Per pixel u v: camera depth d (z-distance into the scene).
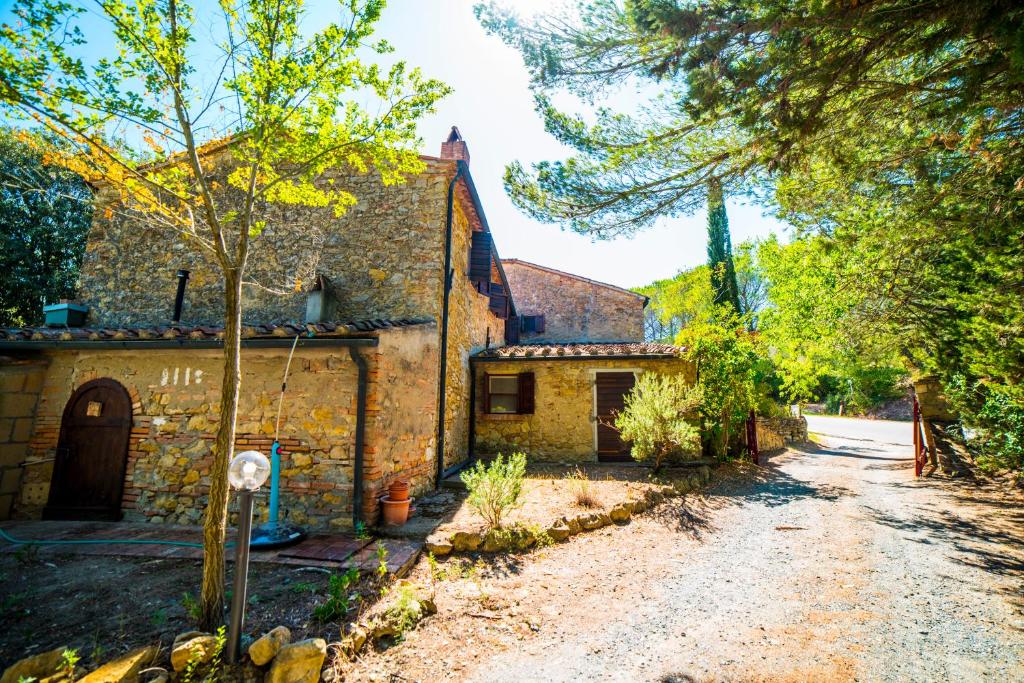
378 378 6.18
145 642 3.21
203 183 3.52
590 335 19.42
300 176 4.51
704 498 8.50
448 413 9.30
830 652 3.47
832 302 10.91
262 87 3.71
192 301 9.28
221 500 3.35
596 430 11.06
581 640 3.73
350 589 4.11
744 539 6.29
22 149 13.87
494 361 11.50
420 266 8.59
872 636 3.70
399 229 8.82
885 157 5.41
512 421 11.38
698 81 3.89
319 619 3.55
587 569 5.23
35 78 3.12
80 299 9.70
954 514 7.26
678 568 5.28
